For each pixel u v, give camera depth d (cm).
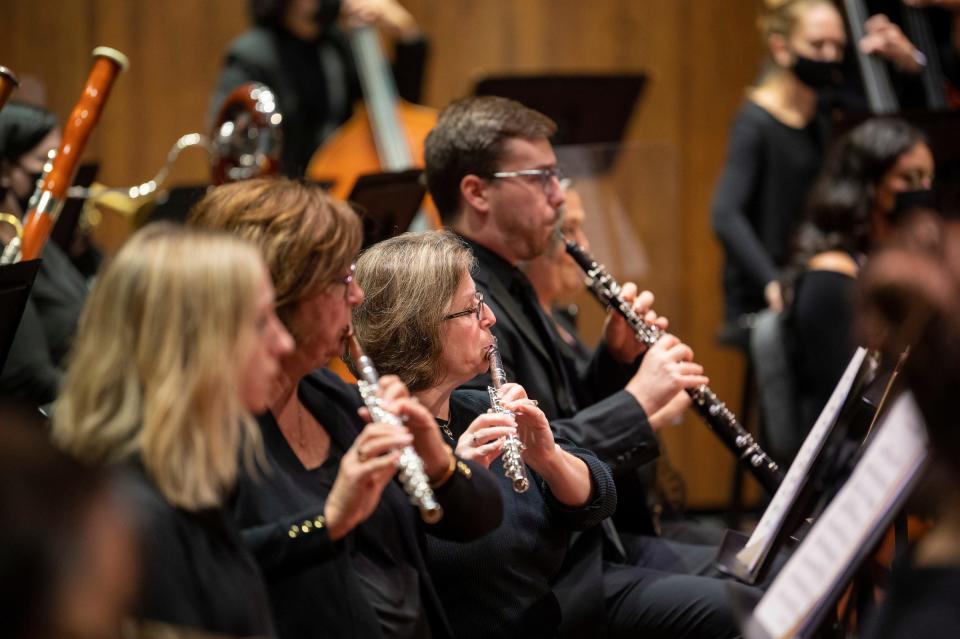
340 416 572
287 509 527
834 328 1045
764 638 468
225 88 1327
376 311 634
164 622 429
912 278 444
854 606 623
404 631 550
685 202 1588
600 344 848
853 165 1057
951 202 961
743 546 617
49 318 885
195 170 1505
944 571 391
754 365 1209
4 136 877
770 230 1348
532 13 1547
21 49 1459
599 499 666
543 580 662
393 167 1288
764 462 779
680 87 1579
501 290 791
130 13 1475
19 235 711
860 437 633
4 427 298
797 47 1320
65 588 277
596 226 1041
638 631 734
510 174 798
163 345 449
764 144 1339
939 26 1427
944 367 402
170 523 442
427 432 526
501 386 644
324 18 1340
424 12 1526
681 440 1535
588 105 1259
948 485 406
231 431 457
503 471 662
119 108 1478
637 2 1562
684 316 1584
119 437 446
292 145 1342
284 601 511
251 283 457
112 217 1436
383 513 565
